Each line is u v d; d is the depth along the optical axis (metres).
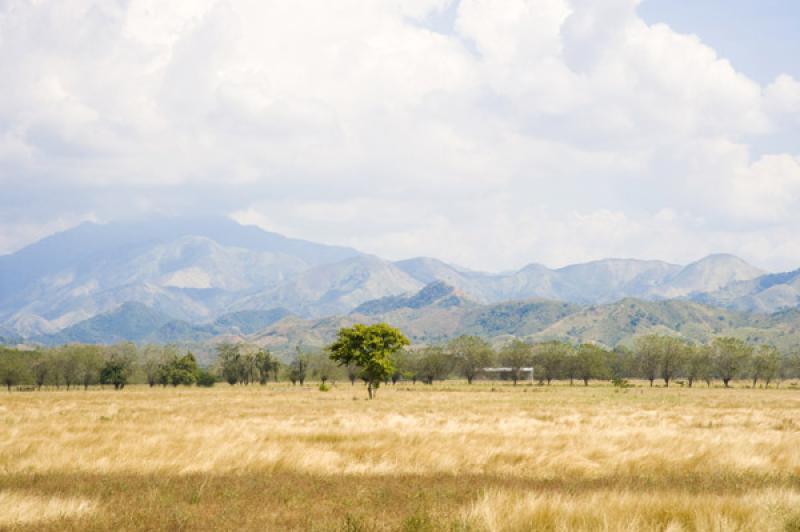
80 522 13.04
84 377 147.12
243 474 20.02
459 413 52.00
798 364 164.38
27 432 31.95
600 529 11.70
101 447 24.27
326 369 169.38
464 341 171.62
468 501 15.12
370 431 31.03
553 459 22.31
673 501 13.52
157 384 181.12
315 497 16.11
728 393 111.56
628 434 30.02
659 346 157.00
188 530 12.65
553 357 162.62
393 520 13.27
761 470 21.59
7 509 13.52
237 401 77.50
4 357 139.00
